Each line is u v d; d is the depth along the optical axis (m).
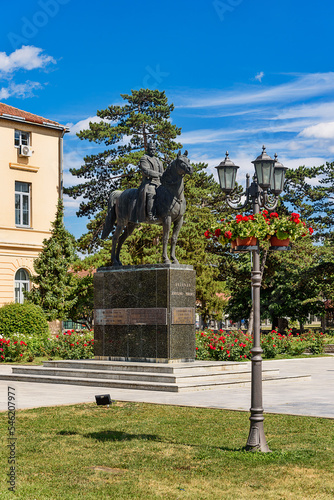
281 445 10.07
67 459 9.27
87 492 7.69
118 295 19.80
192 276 19.30
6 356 26.78
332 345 35.12
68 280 37.69
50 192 41.44
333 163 56.28
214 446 10.05
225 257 52.53
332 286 53.34
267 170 10.48
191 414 12.77
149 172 19.53
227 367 19.16
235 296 57.44
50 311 36.03
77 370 19.09
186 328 19.03
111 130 45.81
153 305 18.94
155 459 9.24
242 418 12.32
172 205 19.20
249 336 26.16
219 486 7.95
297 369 23.97
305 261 50.62
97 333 20.25
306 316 57.19
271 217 10.44
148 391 16.53
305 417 12.45
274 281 56.16
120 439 10.57
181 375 17.09
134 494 7.62
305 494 7.62
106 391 16.64
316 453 9.51
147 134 46.59
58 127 41.78
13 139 39.59
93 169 47.12
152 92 47.22
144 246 41.91
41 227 40.75
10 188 39.22
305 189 56.97
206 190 46.09
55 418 12.34
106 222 21.11
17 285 39.47
